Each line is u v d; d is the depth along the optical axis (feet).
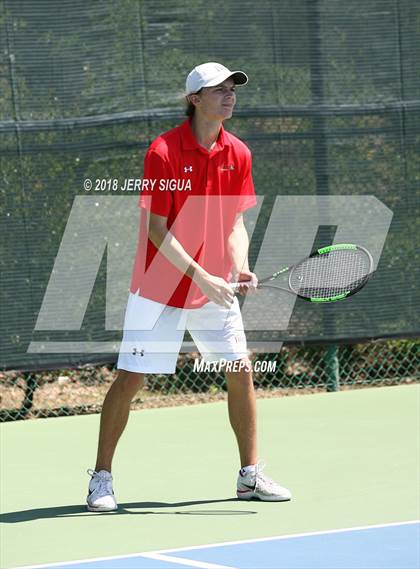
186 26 67.97
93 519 43.86
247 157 45.91
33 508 46.16
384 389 72.84
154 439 59.88
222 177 45.27
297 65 70.33
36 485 50.52
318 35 70.64
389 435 58.85
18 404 68.90
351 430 60.54
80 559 38.14
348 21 71.20
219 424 63.31
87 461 55.36
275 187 70.03
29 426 64.85
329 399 69.97
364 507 44.39
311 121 70.59
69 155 65.98
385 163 72.13
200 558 37.37
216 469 52.37
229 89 44.47
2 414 67.51
